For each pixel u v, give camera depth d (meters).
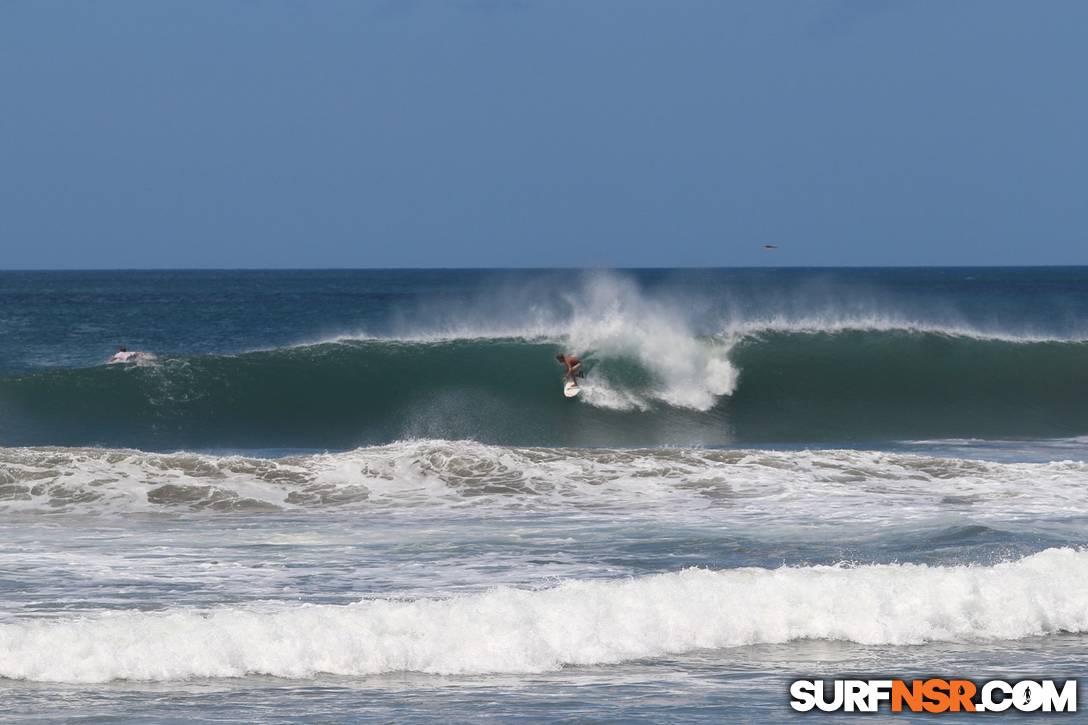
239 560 39.47
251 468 56.53
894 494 54.75
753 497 54.06
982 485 56.94
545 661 27.88
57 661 26.52
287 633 27.95
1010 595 32.28
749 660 28.56
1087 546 41.72
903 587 32.28
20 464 54.97
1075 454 78.50
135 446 80.44
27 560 39.28
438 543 42.91
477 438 86.81
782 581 32.34
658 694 25.69
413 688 25.92
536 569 38.22
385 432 86.88
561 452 62.03
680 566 38.81
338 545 42.47
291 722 23.48
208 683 26.09
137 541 43.28
